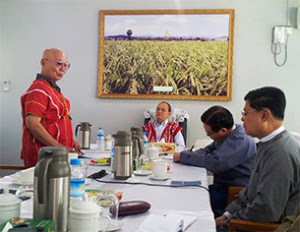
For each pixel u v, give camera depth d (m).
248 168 2.03
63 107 2.41
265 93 1.50
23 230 0.71
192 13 4.15
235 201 1.71
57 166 0.87
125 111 4.32
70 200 0.98
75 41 4.38
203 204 1.25
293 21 4.02
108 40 4.29
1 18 4.48
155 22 4.22
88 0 4.34
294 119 4.05
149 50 4.23
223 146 2.03
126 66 4.27
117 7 4.31
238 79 4.13
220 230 1.62
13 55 4.48
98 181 1.60
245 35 4.11
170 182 1.62
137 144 1.94
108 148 2.88
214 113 2.07
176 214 1.11
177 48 4.19
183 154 2.18
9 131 4.52
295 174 1.38
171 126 3.60
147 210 1.13
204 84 4.15
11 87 4.49
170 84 4.21
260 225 1.33
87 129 2.88
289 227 1.12
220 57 4.12
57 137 2.34
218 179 2.16
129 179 1.62
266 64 4.09
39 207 0.86
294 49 4.04
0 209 0.87
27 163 2.26
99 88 4.31
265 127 1.49
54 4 4.40
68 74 4.39
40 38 4.44
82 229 0.83
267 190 1.36
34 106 2.19
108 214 0.99
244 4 4.10
